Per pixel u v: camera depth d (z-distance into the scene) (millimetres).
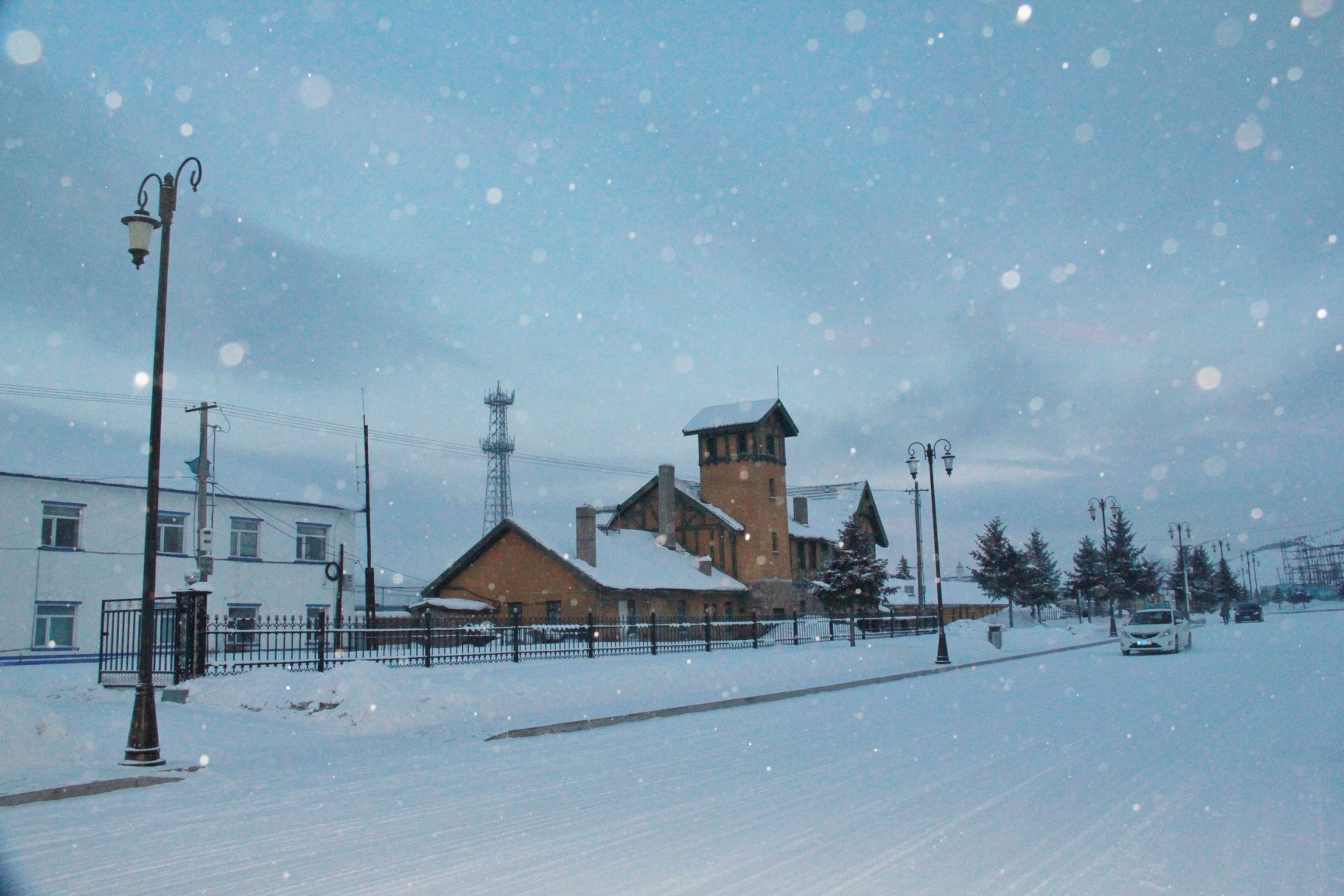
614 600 44750
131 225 12969
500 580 46719
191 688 17938
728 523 53438
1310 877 6551
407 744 14281
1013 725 15391
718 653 31344
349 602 44750
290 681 17125
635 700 20219
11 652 33812
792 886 6387
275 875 6840
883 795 9594
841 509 67812
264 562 41594
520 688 18875
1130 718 15922
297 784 10883
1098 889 6293
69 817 9117
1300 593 151875
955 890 6281
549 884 6508
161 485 39094
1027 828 8039
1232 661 29734
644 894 6254
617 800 9594
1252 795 9406
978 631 51875
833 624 44375
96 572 36344
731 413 56219
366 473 40344
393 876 6766
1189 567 102875
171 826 8617
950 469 34500
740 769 11438
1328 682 21672
